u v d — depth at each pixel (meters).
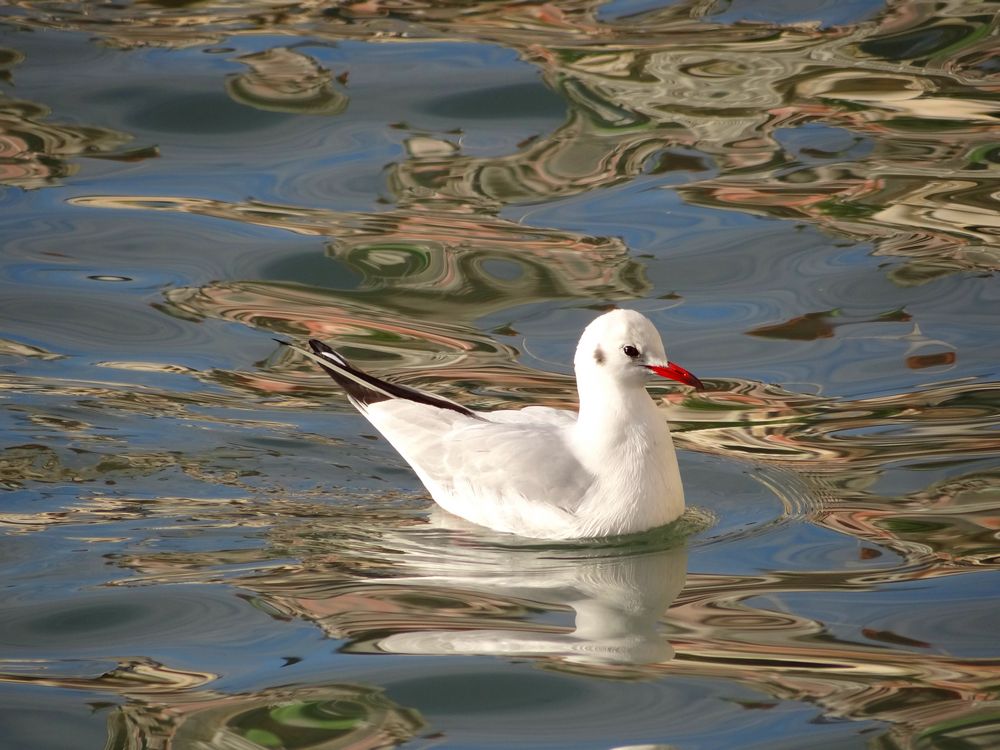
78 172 18.19
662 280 15.92
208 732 8.56
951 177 17.47
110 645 9.60
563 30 21.61
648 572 10.77
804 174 17.72
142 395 13.70
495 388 13.86
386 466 12.73
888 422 13.27
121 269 16.22
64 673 9.26
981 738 8.33
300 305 15.54
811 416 13.46
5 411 13.20
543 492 11.37
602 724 8.57
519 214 17.27
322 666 9.27
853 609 10.02
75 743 8.45
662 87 19.69
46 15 22.16
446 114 19.36
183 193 17.75
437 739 8.41
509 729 8.54
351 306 15.58
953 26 20.91
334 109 19.50
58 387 13.73
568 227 16.91
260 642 9.62
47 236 16.80
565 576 10.71
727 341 14.83
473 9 22.31
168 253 16.53
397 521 11.68
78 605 10.14
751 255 16.31
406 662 9.31
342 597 10.30
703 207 17.22
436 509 11.93
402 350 14.67
